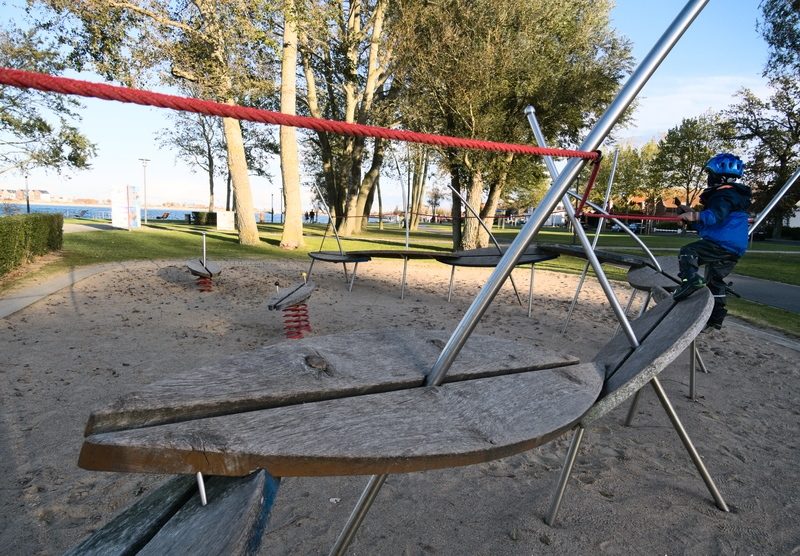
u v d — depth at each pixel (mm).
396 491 2693
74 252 13000
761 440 3480
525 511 2521
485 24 15078
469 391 1577
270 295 8594
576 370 1936
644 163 56000
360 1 22141
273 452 1048
